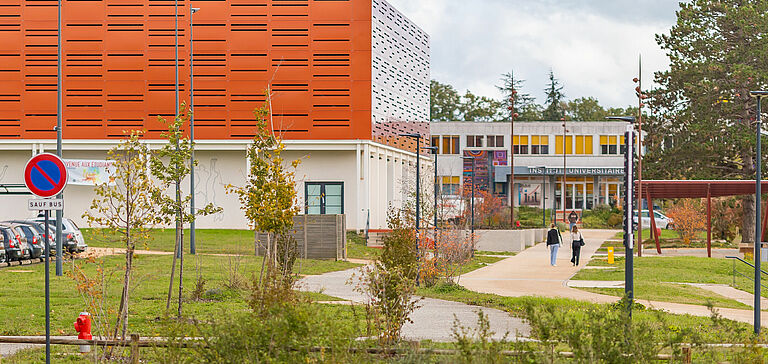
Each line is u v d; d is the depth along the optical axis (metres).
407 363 11.60
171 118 50.03
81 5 50.19
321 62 50.34
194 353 11.66
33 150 49.69
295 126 50.22
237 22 50.31
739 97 53.00
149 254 35.88
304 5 50.38
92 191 50.09
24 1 49.84
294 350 10.12
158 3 50.28
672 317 20.38
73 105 50.03
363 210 50.69
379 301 14.27
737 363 12.88
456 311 21.06
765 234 52.56
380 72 53.31
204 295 21.67
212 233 47.91
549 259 42.03
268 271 17.97
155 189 16.48
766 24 52.66
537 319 11.29
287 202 19.05
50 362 13.28
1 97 49.81
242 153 51.16
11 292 22.50
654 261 38.53
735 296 27.11
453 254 32.44
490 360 10.59
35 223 33.97
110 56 50.16
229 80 50.16
